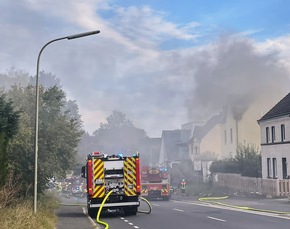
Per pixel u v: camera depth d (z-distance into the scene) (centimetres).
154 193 3972
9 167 1955
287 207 2512
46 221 1538
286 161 3859
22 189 2148
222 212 2323
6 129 1742
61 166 2531
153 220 1984
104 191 2238
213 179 5162
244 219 1908
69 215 2219
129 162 2278
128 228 1694
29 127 2330
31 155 2244
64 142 2514
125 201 2258
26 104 2528
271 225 1655
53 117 2548
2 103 1766
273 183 3531
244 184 4178
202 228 1617
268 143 4197
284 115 3862
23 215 1373
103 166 2258
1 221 1236
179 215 2208
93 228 1631
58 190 4362
